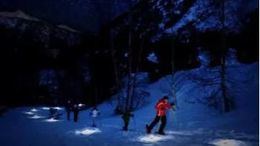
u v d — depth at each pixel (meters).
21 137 14.06
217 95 20.42
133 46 33.69
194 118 18.28
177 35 30.41
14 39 41.66
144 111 23.22
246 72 22.33
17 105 42.50
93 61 38.28
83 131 15.66
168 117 19.33
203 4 30.20
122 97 27.55
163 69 30.30
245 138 11.59
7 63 43.38
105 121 21.22
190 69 28.19
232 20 26.72
